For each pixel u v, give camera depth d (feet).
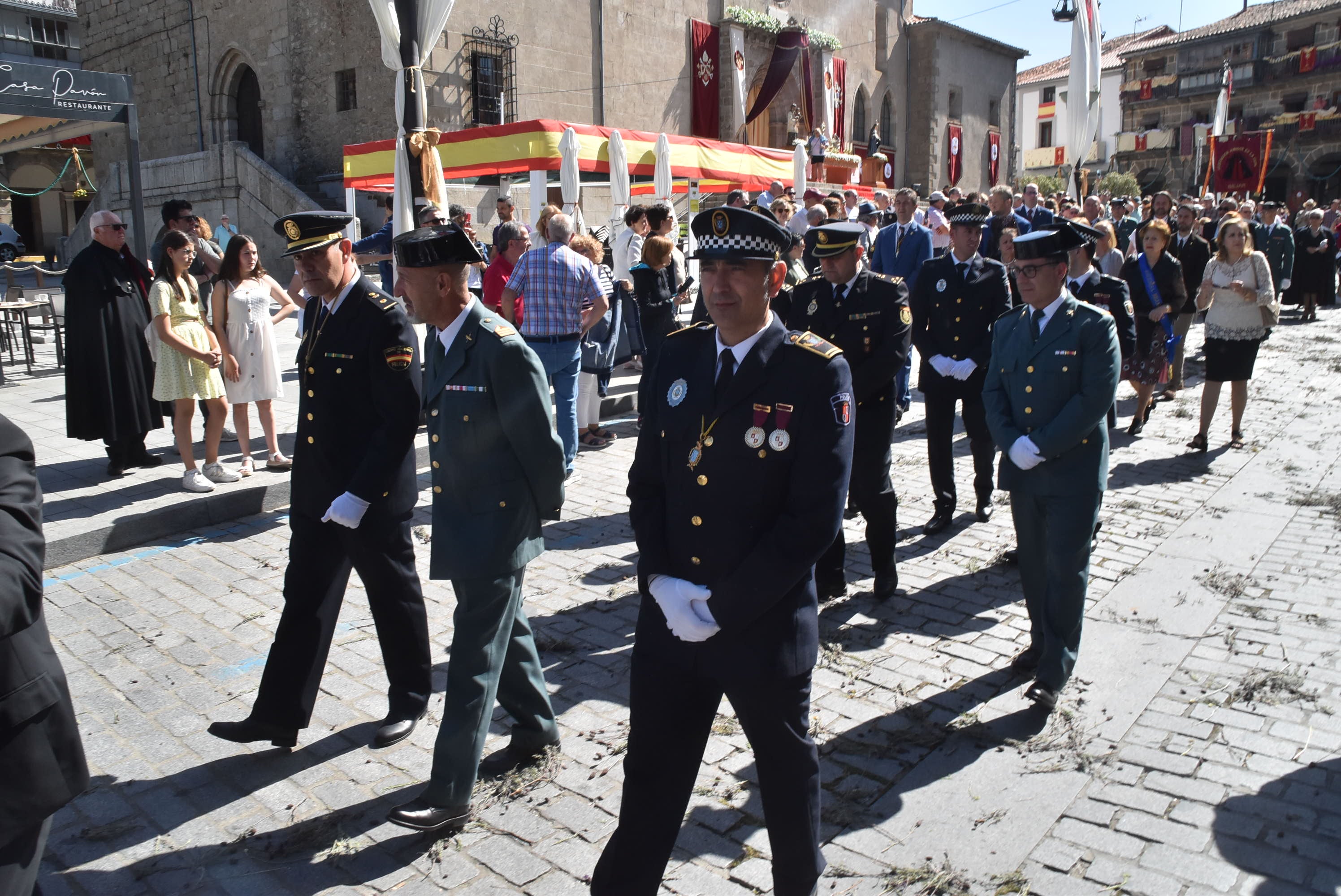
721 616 7.45
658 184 47.75
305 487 11.50
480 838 10.18
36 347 44.39
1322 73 147.74
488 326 10.16
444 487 10.27
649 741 7.94
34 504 6.77
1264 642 14.84
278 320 22.93
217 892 9.36
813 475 7.55
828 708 12.90
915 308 20.13
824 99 108.47
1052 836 10.16
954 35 128.47
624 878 7.88
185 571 17.99
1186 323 33.55
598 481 24.31
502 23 72.13
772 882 9.04
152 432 27.43
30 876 6.79
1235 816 10.44
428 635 12.20
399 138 27.71
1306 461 25.49
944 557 18.97
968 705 13.03
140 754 11.82
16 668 6.57
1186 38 163.84
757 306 7.75
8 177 117.70
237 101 81.51
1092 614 15.99
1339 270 72.49
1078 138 44.34
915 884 9.42
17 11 114.01
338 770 11.50
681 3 89.71
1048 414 12.91
